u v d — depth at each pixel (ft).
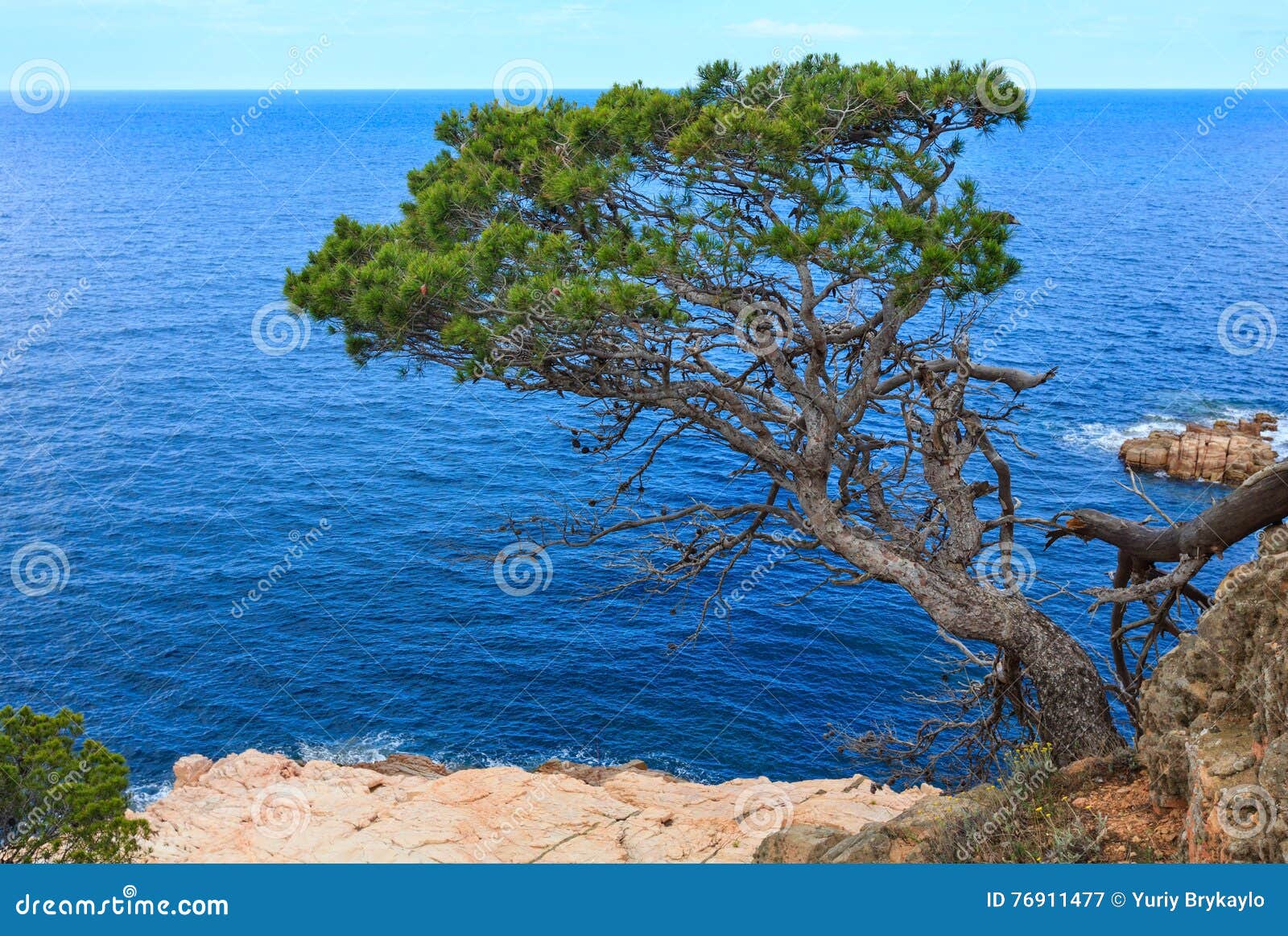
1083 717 44.55
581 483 179.32
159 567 152.87
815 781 59.67
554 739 109.70
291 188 624.59
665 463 177.78
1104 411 204.13
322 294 39.42
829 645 123.24
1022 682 50.16
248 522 169.89
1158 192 559.79
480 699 116.47
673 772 103.55
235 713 115.34
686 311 38.45
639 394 42.42
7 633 132.05
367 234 45.06
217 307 343.46
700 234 38.86
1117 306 294.25
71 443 210.79
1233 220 462.60
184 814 58.85
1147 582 46.83
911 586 45.19
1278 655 29.45
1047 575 126.62
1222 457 169.37
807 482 44.39
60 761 44.98
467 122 52.39
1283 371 232.53
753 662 120.47
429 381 263.08
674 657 122.42
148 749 109.19
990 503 157.79
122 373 264.93
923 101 40.73
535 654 124.26
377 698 117.70
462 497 176.55
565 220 44.96
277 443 210.18
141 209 547.08
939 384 44.11
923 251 36.45
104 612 138.41
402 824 50.85
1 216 526.16
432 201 43.57
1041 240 401.29
